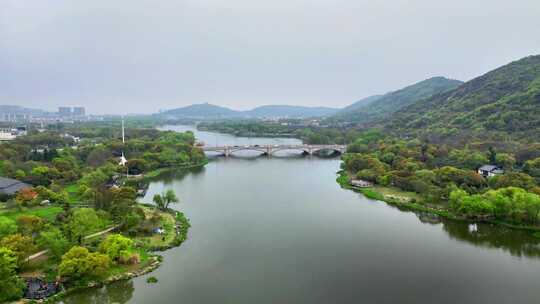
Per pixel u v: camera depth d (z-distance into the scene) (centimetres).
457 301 12719
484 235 18688
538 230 18850
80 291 12569
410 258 16025
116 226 17762
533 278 14300
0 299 11344
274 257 15938
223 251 16400
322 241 17788
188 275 14175
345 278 14200
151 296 12694
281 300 12625
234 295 12862
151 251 16012
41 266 13512
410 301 12675
